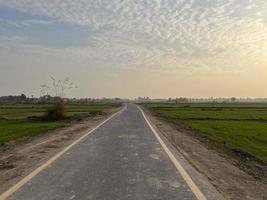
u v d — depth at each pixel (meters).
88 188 8.91
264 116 65.19
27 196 8.12
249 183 10.81
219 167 13.11
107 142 18.62
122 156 14.02
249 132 34.09
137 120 39.12
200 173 11.31
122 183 9.48
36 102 193.75
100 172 10.89
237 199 8.54
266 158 19.31
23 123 43.12
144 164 12.37
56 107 49.50
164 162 12.88
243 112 82.94
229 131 34.84
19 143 20.02
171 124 37.75
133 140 19.64
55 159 13.22
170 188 9.09
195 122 47.50
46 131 28.75
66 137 21.45
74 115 55.81
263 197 9.02
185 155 15.05
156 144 18.14
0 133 28.69
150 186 9.23
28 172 10.86
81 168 11.51
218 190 9.20
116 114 54.12
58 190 8.69
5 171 11.19
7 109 92.00
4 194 8.28
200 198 8.23
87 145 17.39
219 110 95.38
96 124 32.81
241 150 20.34
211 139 26.23
